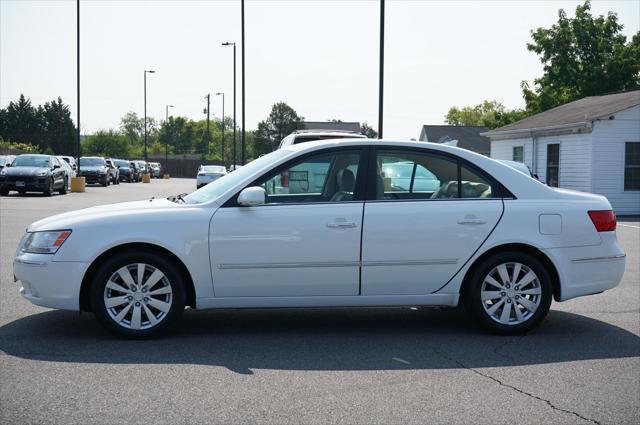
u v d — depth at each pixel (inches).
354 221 240.8
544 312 250.1
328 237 239.5
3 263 398.3
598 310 297.9
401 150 250.8
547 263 254.4
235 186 241.9
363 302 244.8
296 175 245.9
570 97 1706.4
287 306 242.5
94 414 167.0
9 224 623.2
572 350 232.8
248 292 239.3
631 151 920.9
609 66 1649.9
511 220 248.1
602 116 900.6
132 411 169.5
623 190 922.7
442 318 279.0
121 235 231.8
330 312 287.3
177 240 233.6
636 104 909.8
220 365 209.6
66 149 4463.6
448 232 244.7
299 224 238.5
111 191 1387.8
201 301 237.8
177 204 245.3
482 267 246.7
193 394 182.7
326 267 240.4
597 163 913.5
